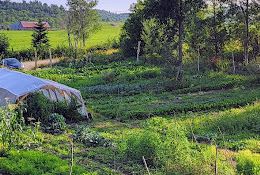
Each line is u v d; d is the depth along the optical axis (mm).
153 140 11750
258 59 36625
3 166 10742
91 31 64062
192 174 10484
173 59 35250
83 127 15602
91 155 12680
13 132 12312
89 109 21719
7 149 12156
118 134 16281
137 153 11914
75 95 19672
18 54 50844
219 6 37688
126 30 51125
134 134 13070
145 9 30625
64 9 54438
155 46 40188
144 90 27562
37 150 12508
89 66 41781
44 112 17281
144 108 21875
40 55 52219
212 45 39188
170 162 11047
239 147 13992
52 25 165750
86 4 52094
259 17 36781
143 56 44594
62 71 38094
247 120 17547
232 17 37719
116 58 47875
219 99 23516
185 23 29281
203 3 28750
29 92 17672
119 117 20188
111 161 12203
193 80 30078
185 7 28625
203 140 15383
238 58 39594
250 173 10531
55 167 10859
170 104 22969
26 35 90500
